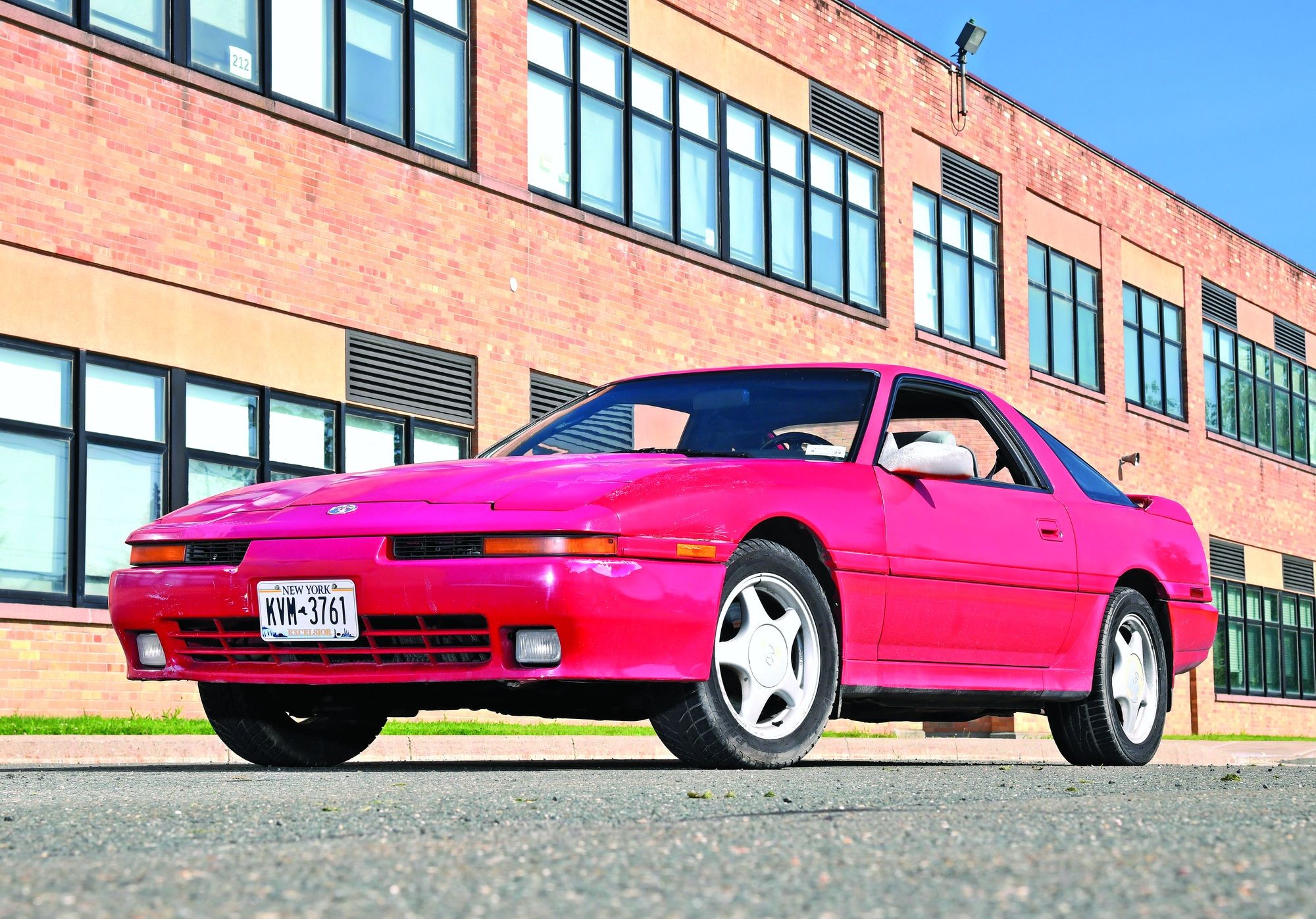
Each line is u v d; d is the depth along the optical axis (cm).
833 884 193
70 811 315
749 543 471
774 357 1689
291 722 532
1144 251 2442
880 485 514
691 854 223
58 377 1041
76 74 1057
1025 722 1838
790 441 525
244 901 182
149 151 1099
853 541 496
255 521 467
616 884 194
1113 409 2306
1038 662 568
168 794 373
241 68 1179
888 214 1900
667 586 441
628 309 1498
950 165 2028
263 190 1174
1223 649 2514
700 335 1588
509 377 1362
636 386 576
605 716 501
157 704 1060
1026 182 2166
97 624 1035
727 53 1680
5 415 1010
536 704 482
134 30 1107
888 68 1922
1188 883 191
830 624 490
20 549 1016
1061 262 2245
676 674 445
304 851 232
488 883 195
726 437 530
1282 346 2838
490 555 431
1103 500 615
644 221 1552
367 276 1246
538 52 1445
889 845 232
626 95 1542
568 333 1427
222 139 1148
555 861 216
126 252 1079
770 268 1719
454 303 1319
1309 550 2825
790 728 479
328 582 445
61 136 1046
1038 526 568
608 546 431
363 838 254
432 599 432
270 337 1173
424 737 869
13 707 988
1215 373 2616
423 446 1298
